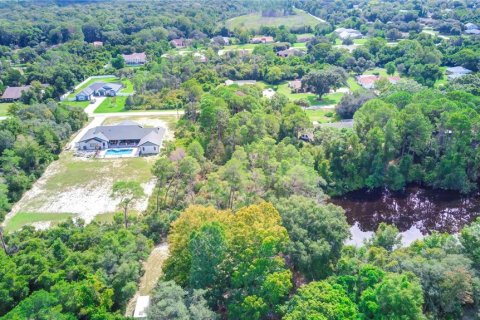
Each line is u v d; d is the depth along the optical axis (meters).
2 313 44.22
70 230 59.03
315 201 58.41
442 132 87.94
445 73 158.38
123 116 131.88
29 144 93.81
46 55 189.88
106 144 107.00
